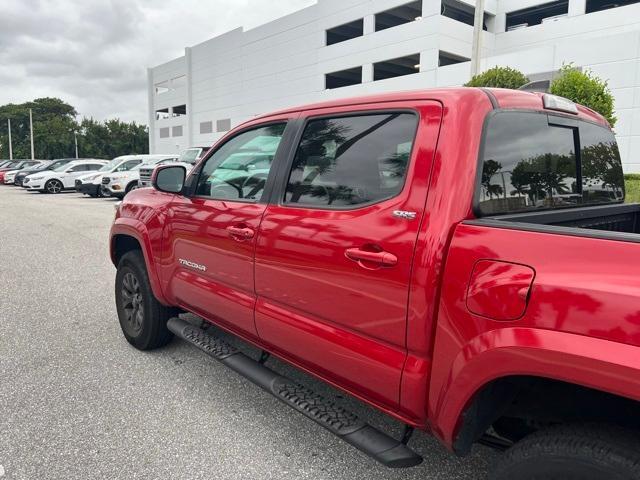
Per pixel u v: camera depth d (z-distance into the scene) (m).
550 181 2.41
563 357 1.47
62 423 2.99
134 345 4.16
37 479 2.47
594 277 1.46
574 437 1.54
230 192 3.08
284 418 3.07
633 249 1.41
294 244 2.46
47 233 10.92
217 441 2.81
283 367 3.72
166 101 62.34
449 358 1.83
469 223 1.82
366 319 2.12
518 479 1.65
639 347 1.35
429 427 2.01
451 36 32.22
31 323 4.83
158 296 3.75
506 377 1.84
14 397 3.30
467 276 1.76
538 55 24.98
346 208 2.29
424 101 2.10
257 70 46.28
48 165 30.98
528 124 2.25
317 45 39.75
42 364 3.85
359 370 2.17
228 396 3.35
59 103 104.75
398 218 2.02
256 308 2.74
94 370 3.74
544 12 35.56
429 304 1.88
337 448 2.76
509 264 1.66
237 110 49.72
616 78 22.20
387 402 2.13
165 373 3.70
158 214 3.64
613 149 2.94
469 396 1.76
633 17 28.95
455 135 1.94
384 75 41.88
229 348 3.18
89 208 16.73
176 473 2.53
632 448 1.45
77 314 5.12
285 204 2.62
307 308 2.42
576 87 11.96
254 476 2.51
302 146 2.63
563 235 1.56
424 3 31.91
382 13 36.03
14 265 7.55
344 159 2.37
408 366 1.97
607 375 1.39
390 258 1.99
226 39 49.97
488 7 35.12
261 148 2.91
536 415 1.91
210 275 3.12
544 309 1.54
